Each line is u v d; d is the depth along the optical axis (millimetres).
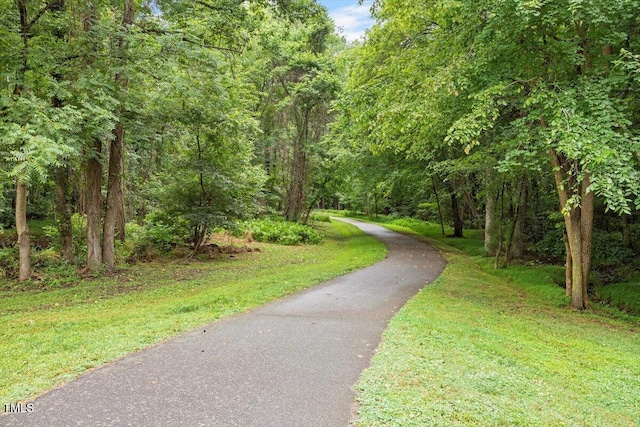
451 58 9648
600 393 4922
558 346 6812
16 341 5816
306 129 27703
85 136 10219
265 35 16156
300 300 8969
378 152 13516
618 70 8320
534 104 8562
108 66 10930
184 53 12039
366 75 14898
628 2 7188
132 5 12820
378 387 4395
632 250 15602
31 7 11195
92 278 11930
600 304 11766
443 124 10664
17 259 12953
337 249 20922
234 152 16422
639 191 6930
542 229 20031
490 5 8305
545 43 9008
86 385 4312
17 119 8328
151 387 4285
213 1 13711
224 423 3568
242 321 7047
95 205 12555
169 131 15031
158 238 16469
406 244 21688
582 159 7078
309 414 3766
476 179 21641
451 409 3963
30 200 21359
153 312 7605
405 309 8195
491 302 10164
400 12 11125
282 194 32062
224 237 22031
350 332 6516
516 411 4059
